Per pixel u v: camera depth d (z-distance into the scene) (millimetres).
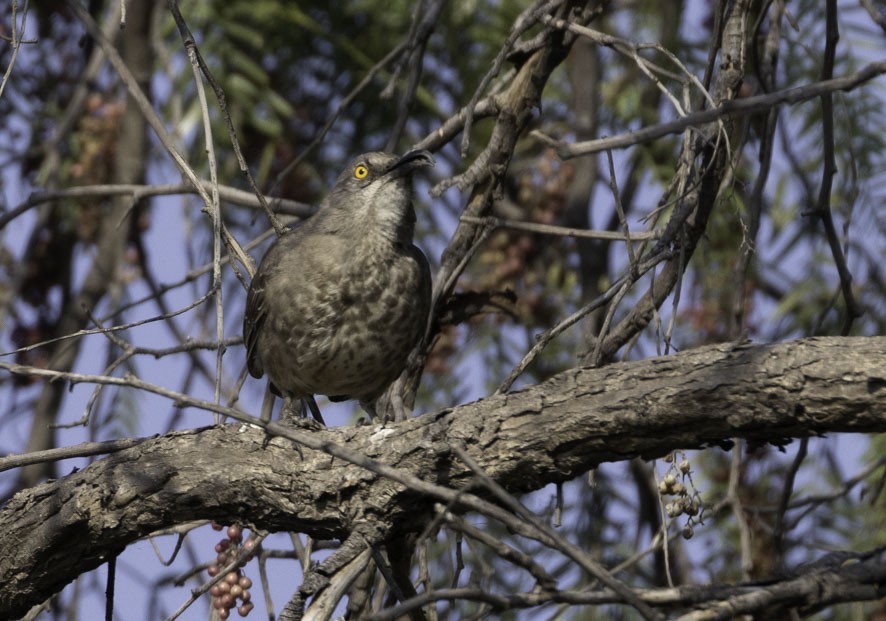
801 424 6180
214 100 11367
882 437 11023
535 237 12344
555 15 8641
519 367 7441
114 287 11766
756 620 5785
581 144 5523
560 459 6715
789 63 11461
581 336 11484
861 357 6047
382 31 12336
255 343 9562
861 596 5867
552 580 5590
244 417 5797
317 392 9438
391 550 7312
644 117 12039
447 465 6844
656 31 12328
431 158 8992
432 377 11938
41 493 7445
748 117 8234
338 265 8883
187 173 8258
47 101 12938
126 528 7305
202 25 11539
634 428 6465
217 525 7949
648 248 10758
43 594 7641
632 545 11305
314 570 6508
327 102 12555
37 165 12828
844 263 8469
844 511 10883
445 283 9102
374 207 8961
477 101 8930
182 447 7332
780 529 8305
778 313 11578
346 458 5848
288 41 12234
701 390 6273
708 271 11359
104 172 12219
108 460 7410
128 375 5844
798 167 10594
